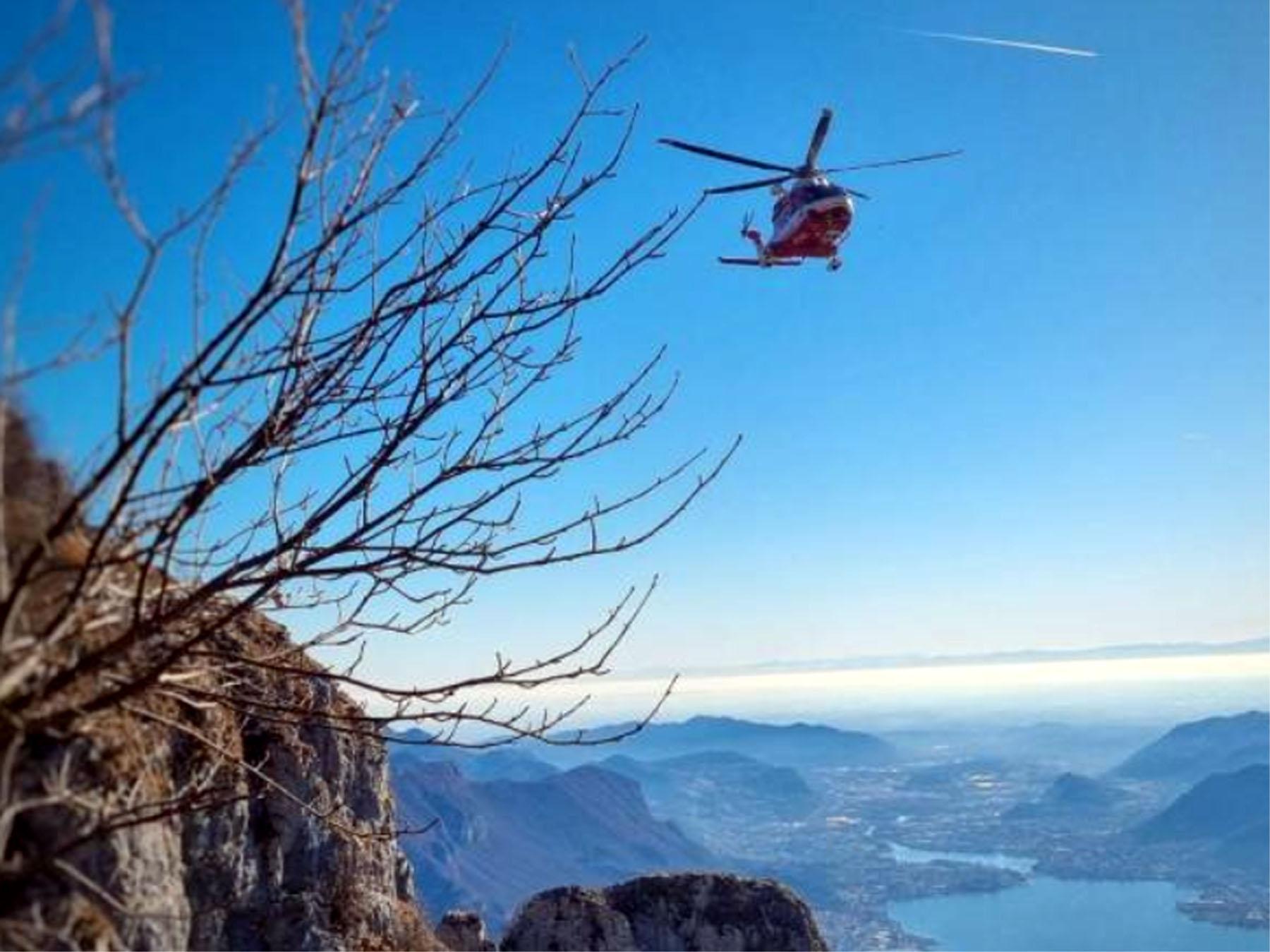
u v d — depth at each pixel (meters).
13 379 3.71
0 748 4.11
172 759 5.17
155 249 3.95
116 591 4.65
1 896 4.01
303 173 4.39
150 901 4.47
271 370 4.71
